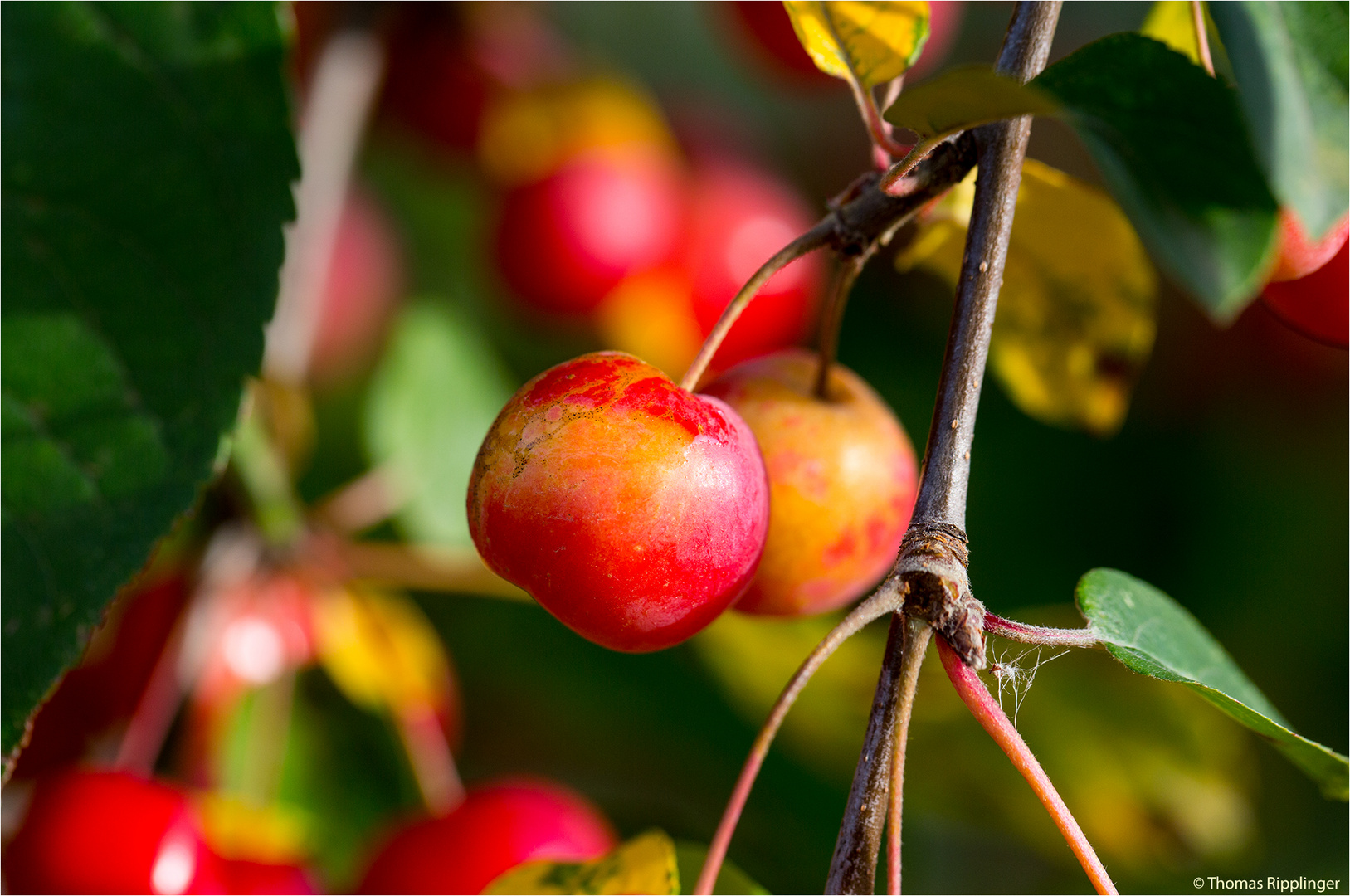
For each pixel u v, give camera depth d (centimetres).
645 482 30
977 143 30
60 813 35
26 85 31
